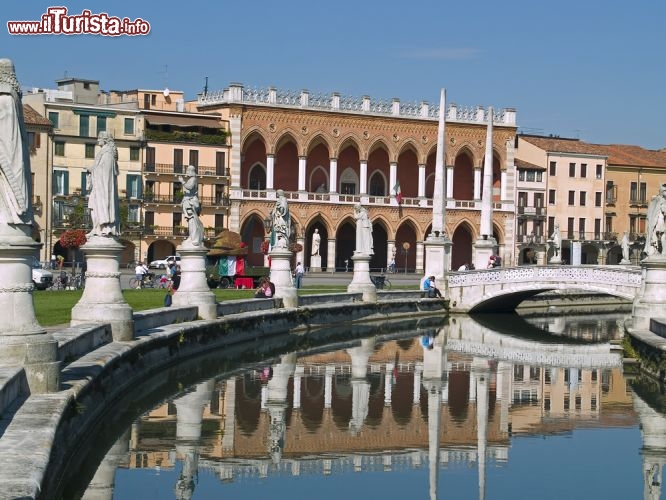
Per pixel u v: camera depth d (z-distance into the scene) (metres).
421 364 49.47
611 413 37.03
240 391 38.53
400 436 32.47
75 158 109.69
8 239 23.31
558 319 80.50
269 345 53.62
